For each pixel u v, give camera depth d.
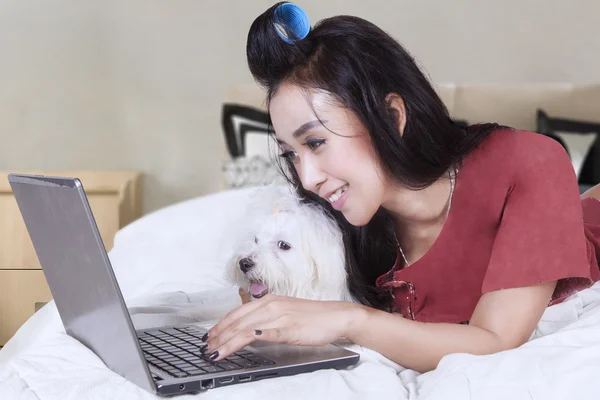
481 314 1.03
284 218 1.20
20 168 3.28
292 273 1.18
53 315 1.31
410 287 1.20
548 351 0.87
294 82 1.00
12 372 0.87
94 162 3.29
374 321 0.95
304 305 0.95
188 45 3.25
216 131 3.29
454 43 3.19
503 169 1.10
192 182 3.31
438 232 1.17
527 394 0.79
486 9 3.16
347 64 0.99
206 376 0.84
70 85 3.25
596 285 1.32
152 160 3.30
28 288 2.56
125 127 3.28
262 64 1.02
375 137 1.00
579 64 3.13
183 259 1.86
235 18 3.24
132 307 1.27
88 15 3.23
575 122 2.81
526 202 1.06
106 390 0.83
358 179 1.02
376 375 0.89
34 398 0.81
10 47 3.23
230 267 1.24
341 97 0.98
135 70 3.26
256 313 0.93
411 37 3.21
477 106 2.95
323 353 0.97
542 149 1.09
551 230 1.03
